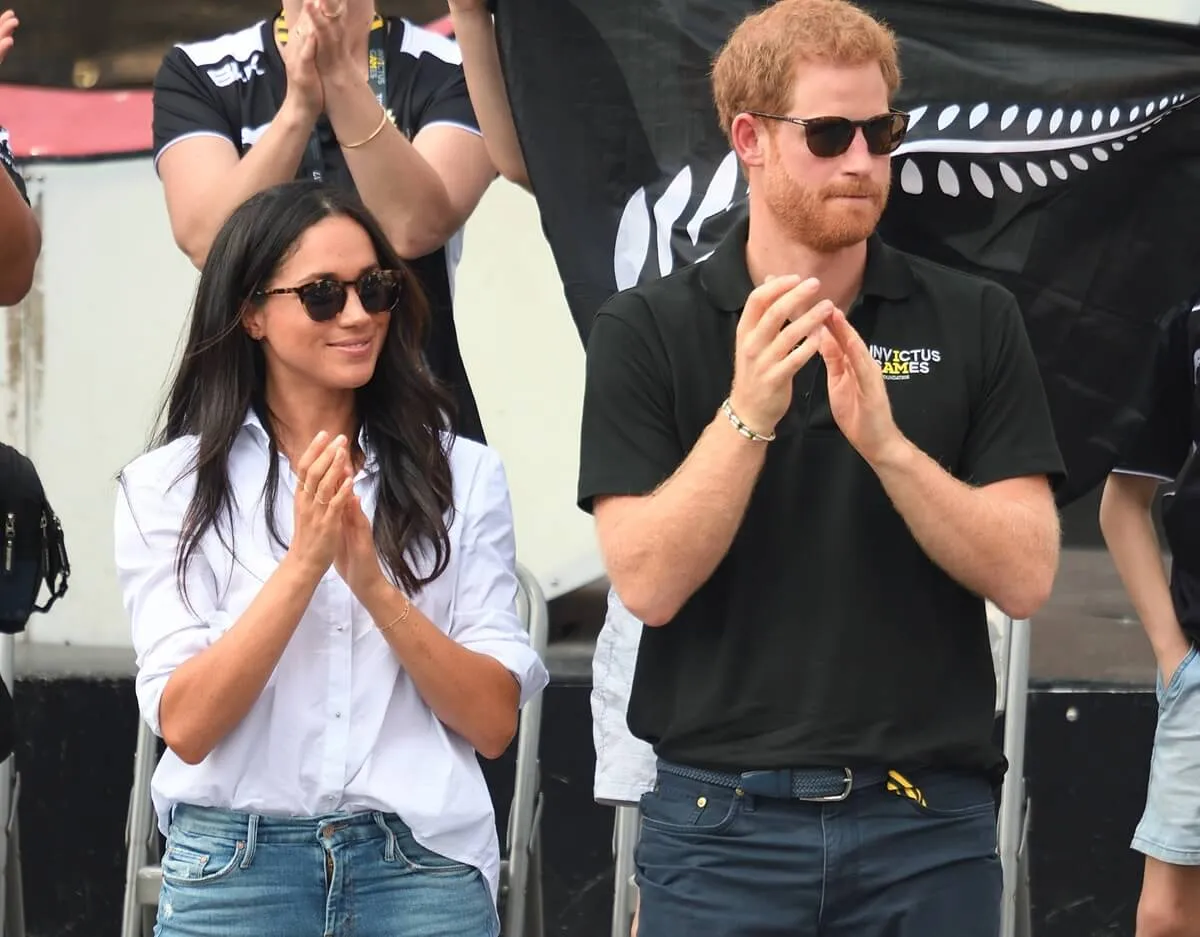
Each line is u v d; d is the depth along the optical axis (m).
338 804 9.04
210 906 8.95
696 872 9.08
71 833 15.44
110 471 15.23
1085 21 11.06
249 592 9.27
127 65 15.20
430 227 11.82
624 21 11.23
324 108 11.56
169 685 8.89
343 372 9.35
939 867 8.98
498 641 9.51
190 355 9.59
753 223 9.38
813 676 8.95
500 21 11.31
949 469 9.18
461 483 9.81
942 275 9.48
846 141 8.79
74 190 15.23
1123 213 11.10
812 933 9.02
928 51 11.16
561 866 15.21
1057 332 11.16
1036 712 15.00
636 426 9.22
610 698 11.77
